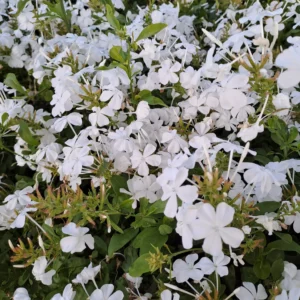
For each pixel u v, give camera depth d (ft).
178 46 1.09
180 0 1.42
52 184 1.01
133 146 0.85
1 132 1.07
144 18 1.32
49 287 0.87
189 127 1.00
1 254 0.95
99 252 0.88
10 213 0.96
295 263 0.81
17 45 1.35
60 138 1.07
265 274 0.74
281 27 1.11
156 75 1.01
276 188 0.78
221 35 1.27
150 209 0.80
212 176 0.63
